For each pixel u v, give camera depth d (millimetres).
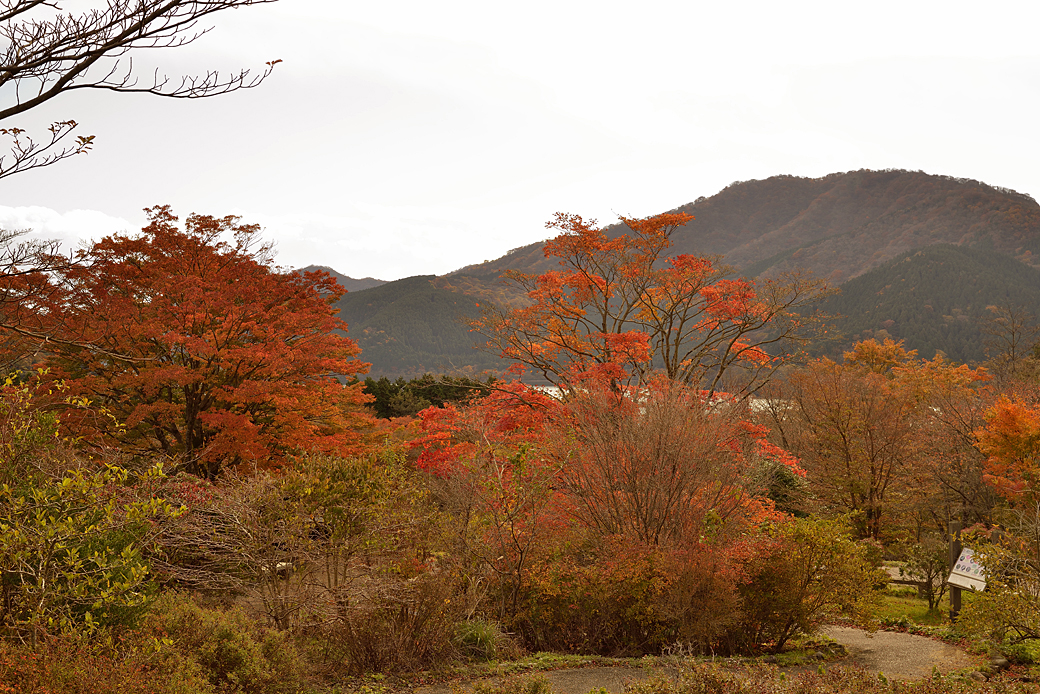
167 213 17891
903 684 7422
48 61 4668
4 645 5215
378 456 11797
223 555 9344
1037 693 7699
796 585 11383
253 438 14938
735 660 10250
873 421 26234
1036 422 18719
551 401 17984
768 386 32719
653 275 23266
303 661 7980
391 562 10195
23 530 5719
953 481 24609
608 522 12883
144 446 17094
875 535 26000
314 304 18156
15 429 7531
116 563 6242
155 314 16812
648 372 18047
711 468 13172
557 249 23000
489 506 11281
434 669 9023
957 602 13719
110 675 5352
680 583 10711
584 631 10812
